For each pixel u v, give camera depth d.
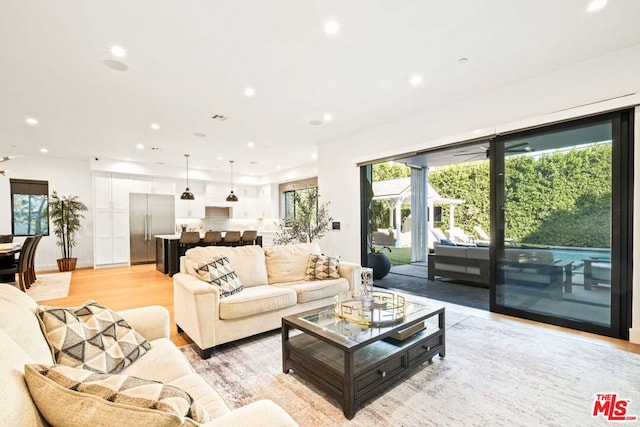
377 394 1.94
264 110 4.13
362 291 2.85
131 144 5.91
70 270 6.77
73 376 0.81
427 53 2.77
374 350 2.09
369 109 4.13
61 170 7.26
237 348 2.66
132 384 0.83
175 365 1.47
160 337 1.80
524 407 1.80
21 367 0.84
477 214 8.77
